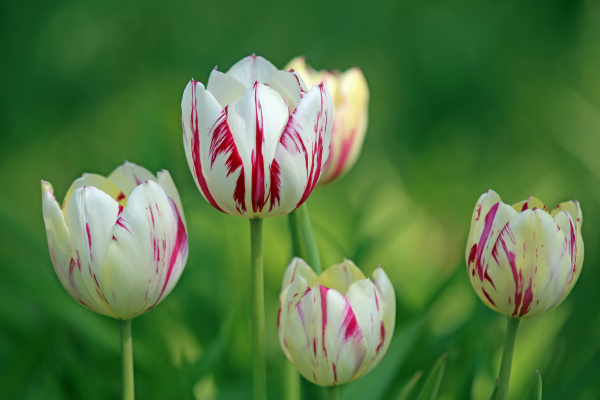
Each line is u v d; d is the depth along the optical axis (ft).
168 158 4.73
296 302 3.12
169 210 3.10
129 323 3.16
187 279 4.12
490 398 3.22
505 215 3.10
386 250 4.61
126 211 3.06
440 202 6.87
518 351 3.88
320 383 3.15
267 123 3.05
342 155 3.62
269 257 4.42
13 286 3.96
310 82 3.63
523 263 3.09
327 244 4.32
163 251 3.10
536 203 3.20
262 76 3.21
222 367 3.85
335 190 6.45
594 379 3.67
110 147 7.27
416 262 5.30
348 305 3.09
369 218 5.43
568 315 3.96
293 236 3.45
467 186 7.13
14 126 8.06
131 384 3.18
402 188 6.86
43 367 3.74
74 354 3.81
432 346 3.79
